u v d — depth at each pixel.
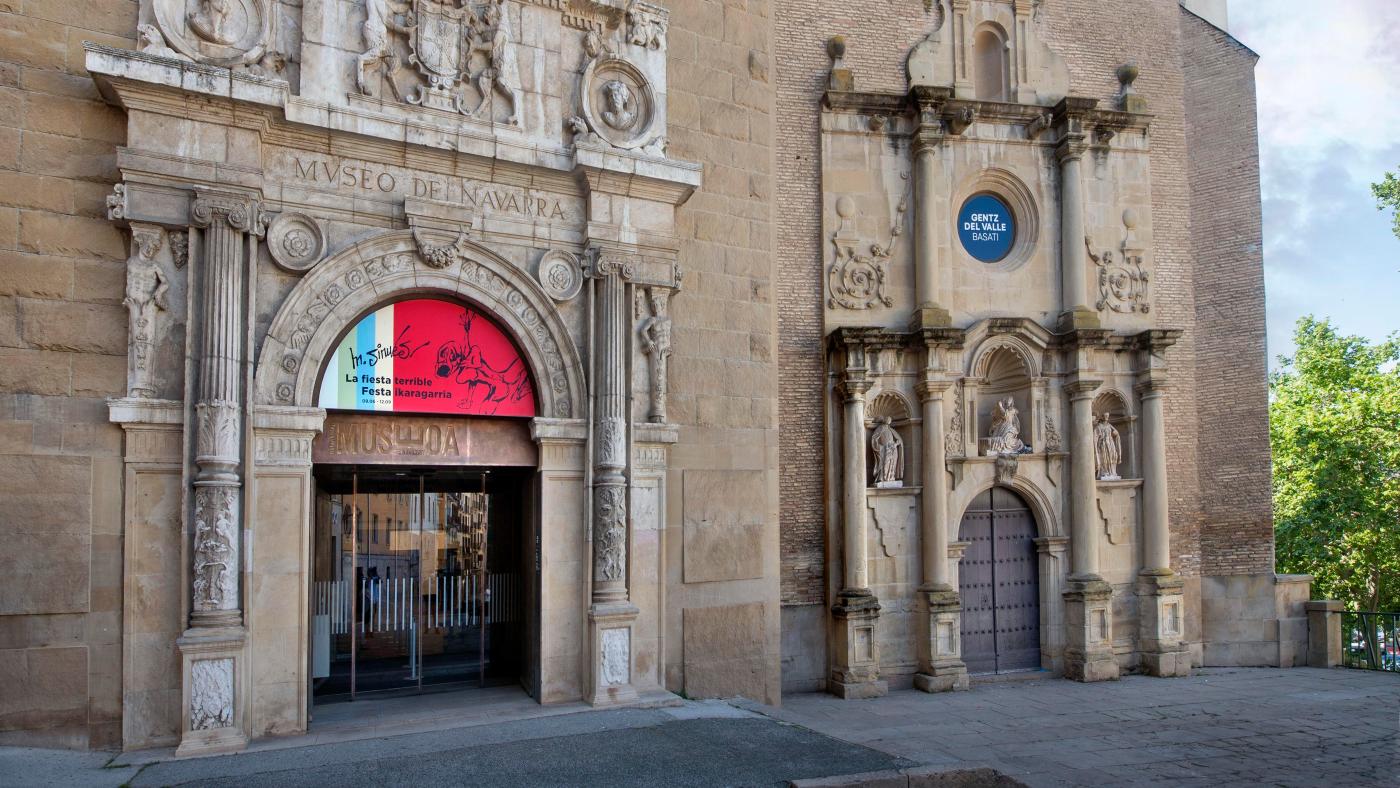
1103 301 19.08
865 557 16.62
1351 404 26.91
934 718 14.01
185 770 8.41
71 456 9.14
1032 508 18.64
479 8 11.77
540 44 12.12
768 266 14.01
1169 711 14.56
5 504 8.87
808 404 17.05
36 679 8.88
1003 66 19.27
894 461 17.41
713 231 13.48
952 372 17.88
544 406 11.74
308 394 10.25
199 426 9.40
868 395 17.39
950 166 18.44
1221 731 12.95
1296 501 28.92
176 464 9.48
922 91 17.66
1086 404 18.23
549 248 11.90
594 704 11.36
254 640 9.73
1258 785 9.98
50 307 9.20
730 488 13.22
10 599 8.81
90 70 9.04
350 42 10.88
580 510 11.89
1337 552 27.61
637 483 12.12
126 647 9.13
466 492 12.30
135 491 9.30
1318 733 12.80
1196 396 19.70
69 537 9.07
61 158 9.37
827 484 16.92
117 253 9.53
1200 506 19.56
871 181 17.98
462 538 12.24
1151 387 18.67
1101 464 18.83
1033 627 18.50
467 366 11.50
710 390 13.18
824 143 17.80
